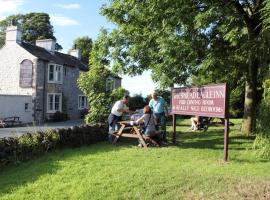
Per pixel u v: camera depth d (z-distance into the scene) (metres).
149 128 14.11
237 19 15.95
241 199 7.08
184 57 17.42
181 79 17.91
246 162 11.11
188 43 16.77
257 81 18.50
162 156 11.90
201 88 13.01
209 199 7.22
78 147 13.97
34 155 11.74
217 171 9.69
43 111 38.41
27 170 9.96
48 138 12.73
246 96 18.86
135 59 20.05
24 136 11.72
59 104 41.34
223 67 18.34
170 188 8.11
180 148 13.76
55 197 7.61
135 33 19.50
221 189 7.88
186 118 34.91
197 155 12.18
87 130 14.82
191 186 8.22
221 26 16.27
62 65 41.47
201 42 17.42
